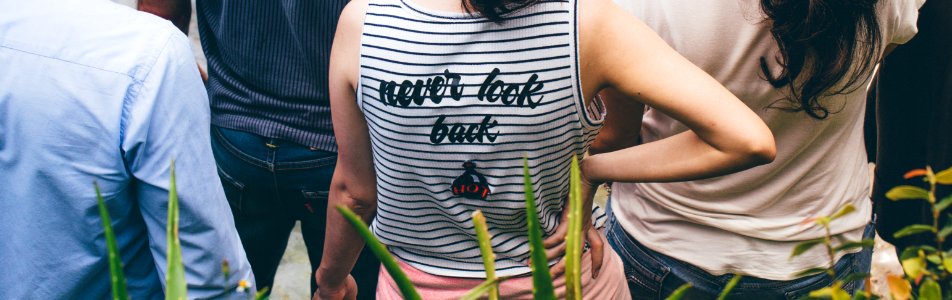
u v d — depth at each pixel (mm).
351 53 1354
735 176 1696
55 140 1317
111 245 847
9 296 1452
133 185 1416
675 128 1688
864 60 1461
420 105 1295
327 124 2057
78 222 1386
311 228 2336
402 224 1483
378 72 1302
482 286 897
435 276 1519
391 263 847
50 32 1305
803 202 1717
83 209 1368
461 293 1516
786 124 1604
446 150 1332
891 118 1906
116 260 851
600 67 1294
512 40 1243
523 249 1459
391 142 1358
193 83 1430
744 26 1466
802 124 1599
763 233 1739
